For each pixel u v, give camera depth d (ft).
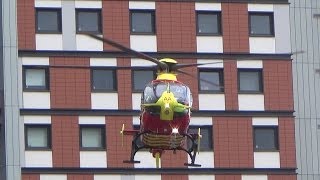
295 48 546.26
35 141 514.68
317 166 542.16
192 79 526.57
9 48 517.14
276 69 535.19
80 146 517.14
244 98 531.09
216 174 524.11
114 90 521.65
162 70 287.48
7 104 513.86
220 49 531.91
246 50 534.78
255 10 537.65
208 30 533.14
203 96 527.40
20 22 520.01
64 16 523.29
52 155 514.68
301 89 546.67
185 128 284.61
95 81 522.06
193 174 523.29
